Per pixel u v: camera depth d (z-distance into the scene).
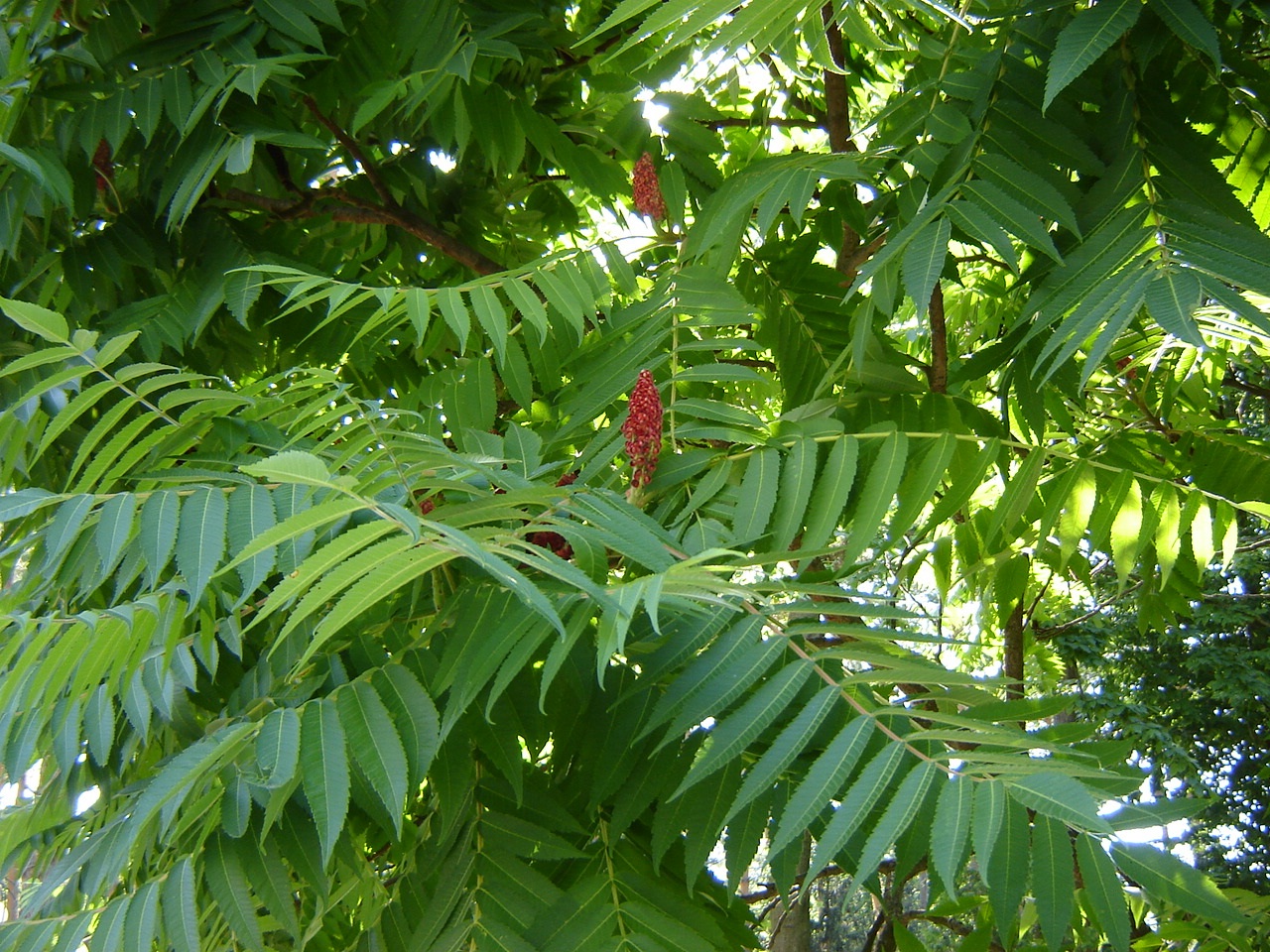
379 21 3.79
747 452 2.57
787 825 1.74
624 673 2.31
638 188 3.26
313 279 2.45
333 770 1.89
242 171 3.24
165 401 2.14
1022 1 2.98
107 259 3.54
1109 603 5.95
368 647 2.25
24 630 1.90
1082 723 2.11
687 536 2.40
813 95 4.98
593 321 2.86
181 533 1.88
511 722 2.22
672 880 2.36
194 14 3.48
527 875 2.20
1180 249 2.24
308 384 2.34
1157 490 2.93
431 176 4.55
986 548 3.19
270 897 2.16
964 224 2.41
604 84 3.86
